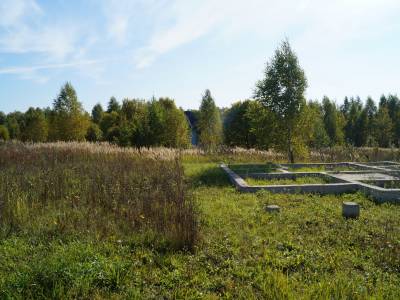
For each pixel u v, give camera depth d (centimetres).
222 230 557
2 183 779
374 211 698
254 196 820
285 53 1426
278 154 1783
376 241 506
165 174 927
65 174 932
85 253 430
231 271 411
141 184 830
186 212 539
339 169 1325
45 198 708
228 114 3238
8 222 555
